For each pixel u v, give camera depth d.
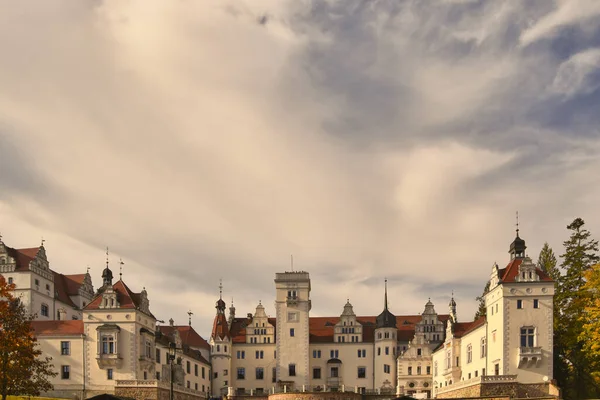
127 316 100.44
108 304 101.06
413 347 129.88
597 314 80.44
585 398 91.12
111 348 99.00
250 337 139.50
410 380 128.50
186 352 121.56
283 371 131.88
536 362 88.69
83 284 127.94
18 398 78.00
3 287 71.19
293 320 133.75
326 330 140.62
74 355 99.19
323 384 134.75
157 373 108.44
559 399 82.81
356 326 137.38
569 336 90.69
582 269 93.62
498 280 93.62
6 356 68.75
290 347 132.75
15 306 75.88
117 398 59.50
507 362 89.44
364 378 134.88
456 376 111.94
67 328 100.94
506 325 90.31
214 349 137.12
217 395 135.38
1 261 109.19
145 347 103.19
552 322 89.81
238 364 138.62
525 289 90.94
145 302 106.44
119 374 98.62
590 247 94.88
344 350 136.38
